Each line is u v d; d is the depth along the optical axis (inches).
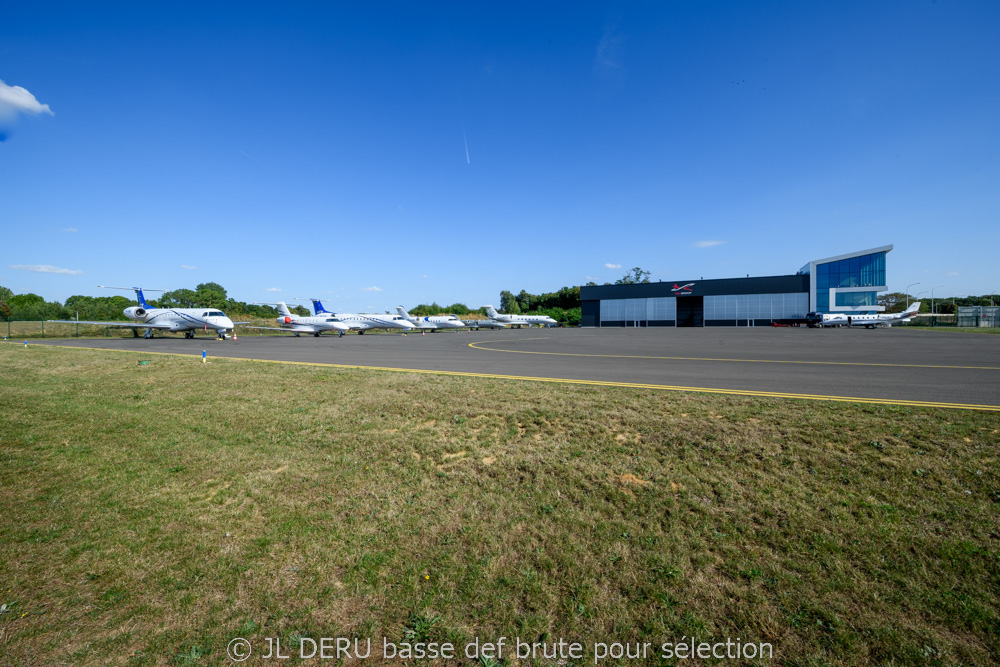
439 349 906.7
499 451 231.1
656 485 185.9
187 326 1464.1
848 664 102.4
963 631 108.8
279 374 480.4
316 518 173.8
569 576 134.7
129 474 221.0
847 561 134.6
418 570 140.3
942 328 2020.2
